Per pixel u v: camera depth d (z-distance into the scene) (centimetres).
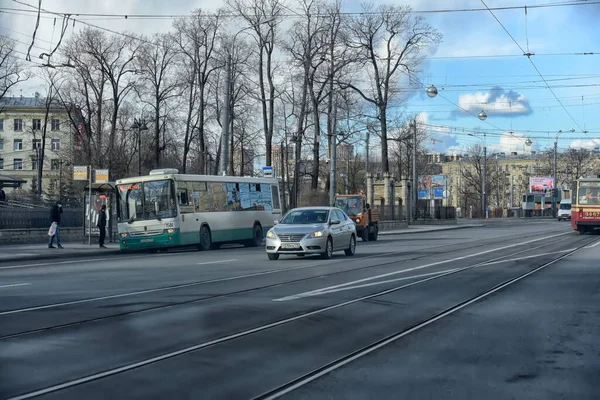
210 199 2955
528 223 7462
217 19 5134
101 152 5181
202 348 855
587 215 4309
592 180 4325
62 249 2772
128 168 5328
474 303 1262
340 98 5166
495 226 6556
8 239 3108
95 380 695
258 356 814
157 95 5378
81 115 5522
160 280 1620
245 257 2388
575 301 1296
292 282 1560
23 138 8875
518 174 14012
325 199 4859
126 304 1219
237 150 5922
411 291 1420
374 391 661
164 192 2723
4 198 3894
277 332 964
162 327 997
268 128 5278
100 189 3089
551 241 3597
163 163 6075
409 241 3741
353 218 3725
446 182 7644
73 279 1661
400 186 6000
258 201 3328
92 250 2716
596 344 897
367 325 1027
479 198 11725
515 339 928
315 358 805
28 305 1211
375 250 2814
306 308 1178
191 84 5259
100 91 5316
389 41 5469
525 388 678
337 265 2011
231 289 1434
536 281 1633
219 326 1006
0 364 763
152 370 739
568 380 711
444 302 1270
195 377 709
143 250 2978
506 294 1392
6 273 1845
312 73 5078
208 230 2927
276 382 693
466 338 934
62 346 862
